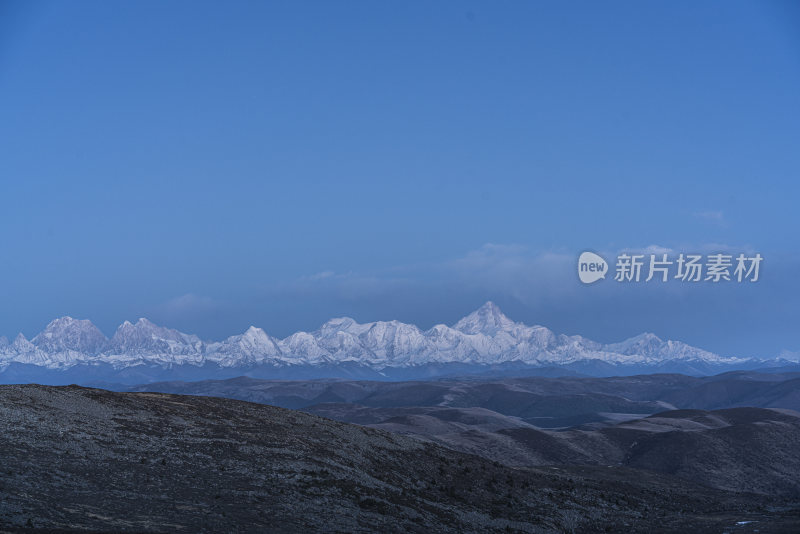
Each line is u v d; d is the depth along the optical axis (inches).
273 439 3085.6
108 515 1776.6
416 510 2677.2
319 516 2219.5
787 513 3641.7
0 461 1974.7
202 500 2101.4
